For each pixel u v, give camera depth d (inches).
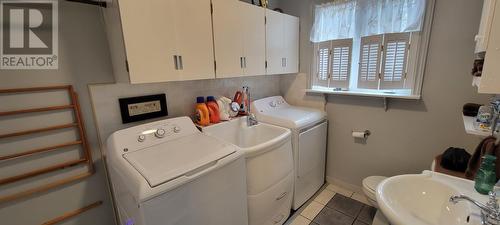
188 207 43.6
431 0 63.9
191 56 57.7
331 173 100.9
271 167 63.9
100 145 58.3
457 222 36.0
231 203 52.6
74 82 53.0
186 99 74.2
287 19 86.9
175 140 59.1
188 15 55.6
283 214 74.9
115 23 48.4
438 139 70.7
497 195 36.3
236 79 89.0
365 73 80.9
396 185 43.9
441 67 66.2
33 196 50.1
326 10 84.9
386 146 82.6
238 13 67.9
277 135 74.3
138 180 39.3
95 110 56.5
